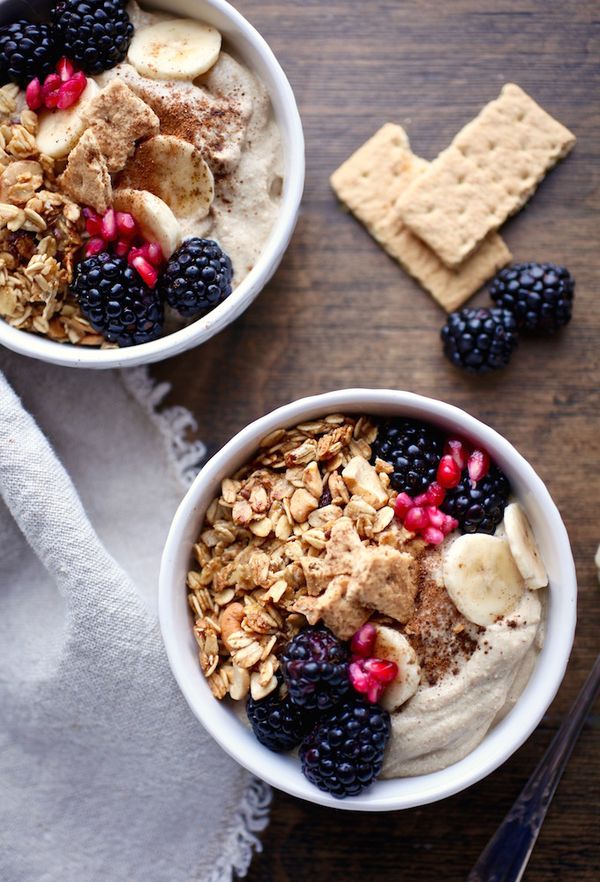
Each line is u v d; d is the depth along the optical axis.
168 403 0.54
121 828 0.53
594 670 0.52
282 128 0.50
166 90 0.49
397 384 0.54
